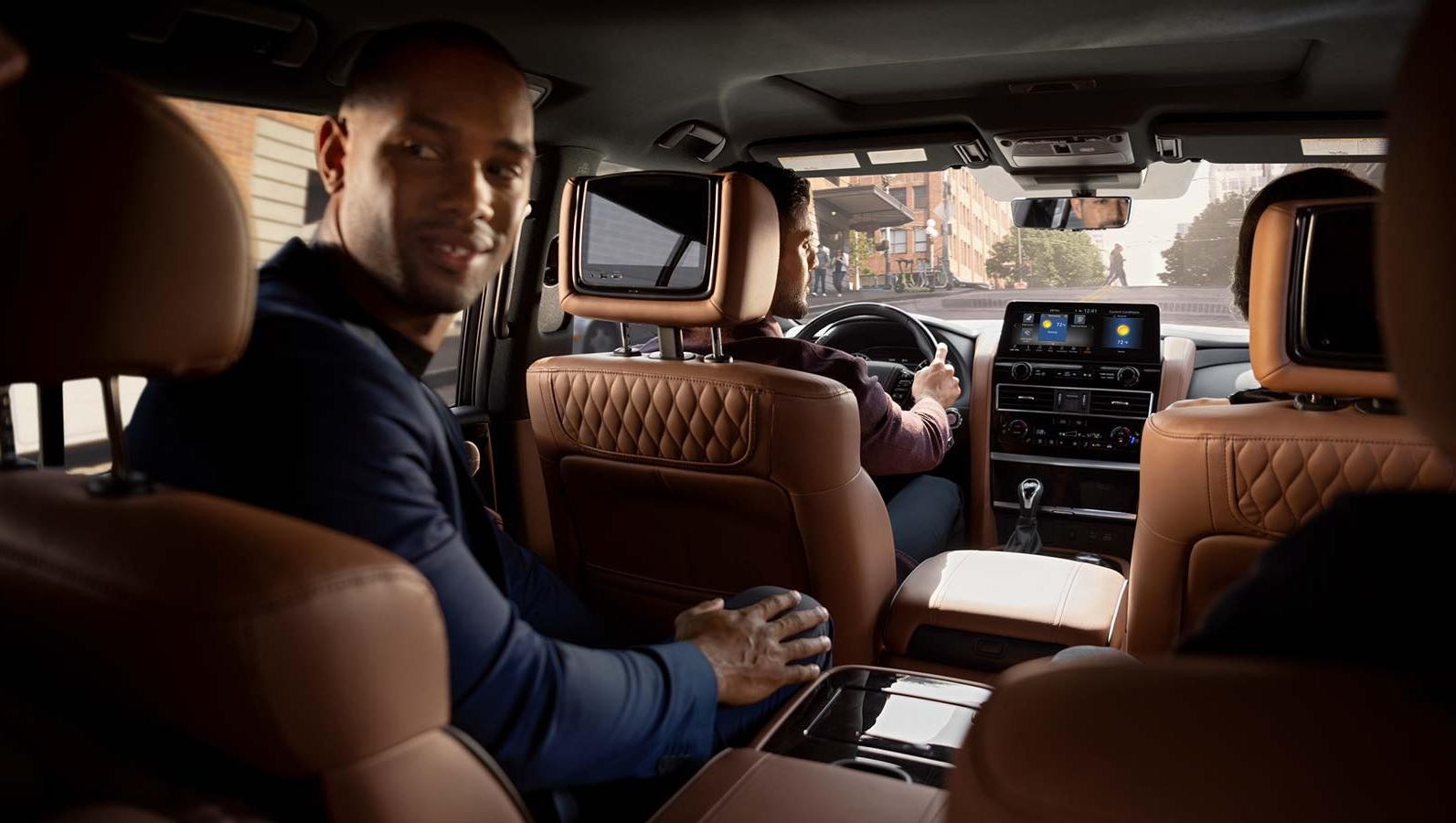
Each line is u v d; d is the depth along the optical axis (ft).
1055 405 12.03
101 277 2.72
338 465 3.67
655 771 4.64
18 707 3.06
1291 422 5.35
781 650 5.39
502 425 11.06
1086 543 12.37
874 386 8.26
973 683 5.46
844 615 7.13
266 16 6.83
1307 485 5.34
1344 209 4.93
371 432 3.74
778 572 7.25
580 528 8.07
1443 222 1.45
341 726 2.67
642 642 8.09
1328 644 1.86
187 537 2.73
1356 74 8.86
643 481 7.29
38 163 2.59
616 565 8.04
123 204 2.71
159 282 2.82
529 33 7.99
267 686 2.53
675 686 4.61
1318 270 5.01
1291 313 5.12
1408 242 1.51
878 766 4.66
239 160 8.04
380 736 2.77
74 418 7.70
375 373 3.87
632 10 7.64
